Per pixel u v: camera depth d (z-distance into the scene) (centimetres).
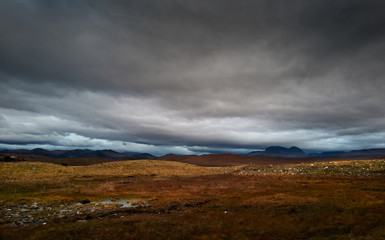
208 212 2955
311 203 3209
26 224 2447
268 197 3853
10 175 7075
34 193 4597
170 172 10775
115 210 3136
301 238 1894
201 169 13050
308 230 2070
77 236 1967
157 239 1909
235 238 1920
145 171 10650
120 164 12606
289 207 3045
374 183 4822
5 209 3138
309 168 7788
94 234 2023
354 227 2114
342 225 2180
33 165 9238
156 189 5344
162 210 3197
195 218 2620
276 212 2828
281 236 1945
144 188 5500
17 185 5309
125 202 3788
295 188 4806
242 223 2370
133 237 1948
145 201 3878
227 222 2417
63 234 2019
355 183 4947
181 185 6025
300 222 2347
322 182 5412
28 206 3366
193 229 2172
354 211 2717
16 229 2180
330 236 1916
